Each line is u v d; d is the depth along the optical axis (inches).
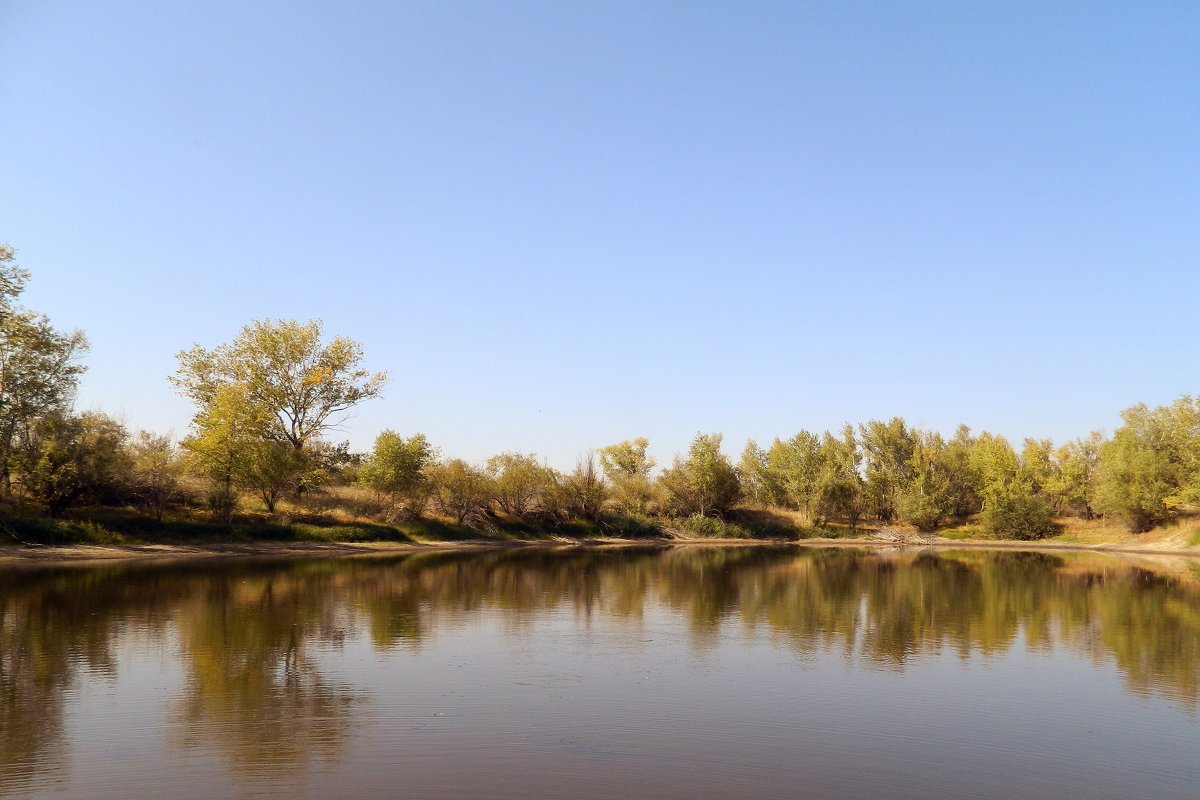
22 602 1044.5
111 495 2057.1
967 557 2532.0
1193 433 3021.7
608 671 705.0
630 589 1365.7
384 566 1750.7
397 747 488.4
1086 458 3932.1
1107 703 617.9
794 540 3654.0
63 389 1897.1
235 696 601.0
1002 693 645.3
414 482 2679.6
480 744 496.1
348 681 652.7
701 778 446.0
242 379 2459.4
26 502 1892.2
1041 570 1921.8
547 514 3292.3
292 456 2346.2
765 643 852.0
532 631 908.0
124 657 728.3
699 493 3796.8
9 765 450.3
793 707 594.9
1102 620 1039.6
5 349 1755.7
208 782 426.9
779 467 4077.3
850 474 4062.5
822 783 443.2
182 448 2303.2
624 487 3782.0
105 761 458.0
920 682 679.7
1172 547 2854.3
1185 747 514.9
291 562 1792.6
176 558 1808.6
